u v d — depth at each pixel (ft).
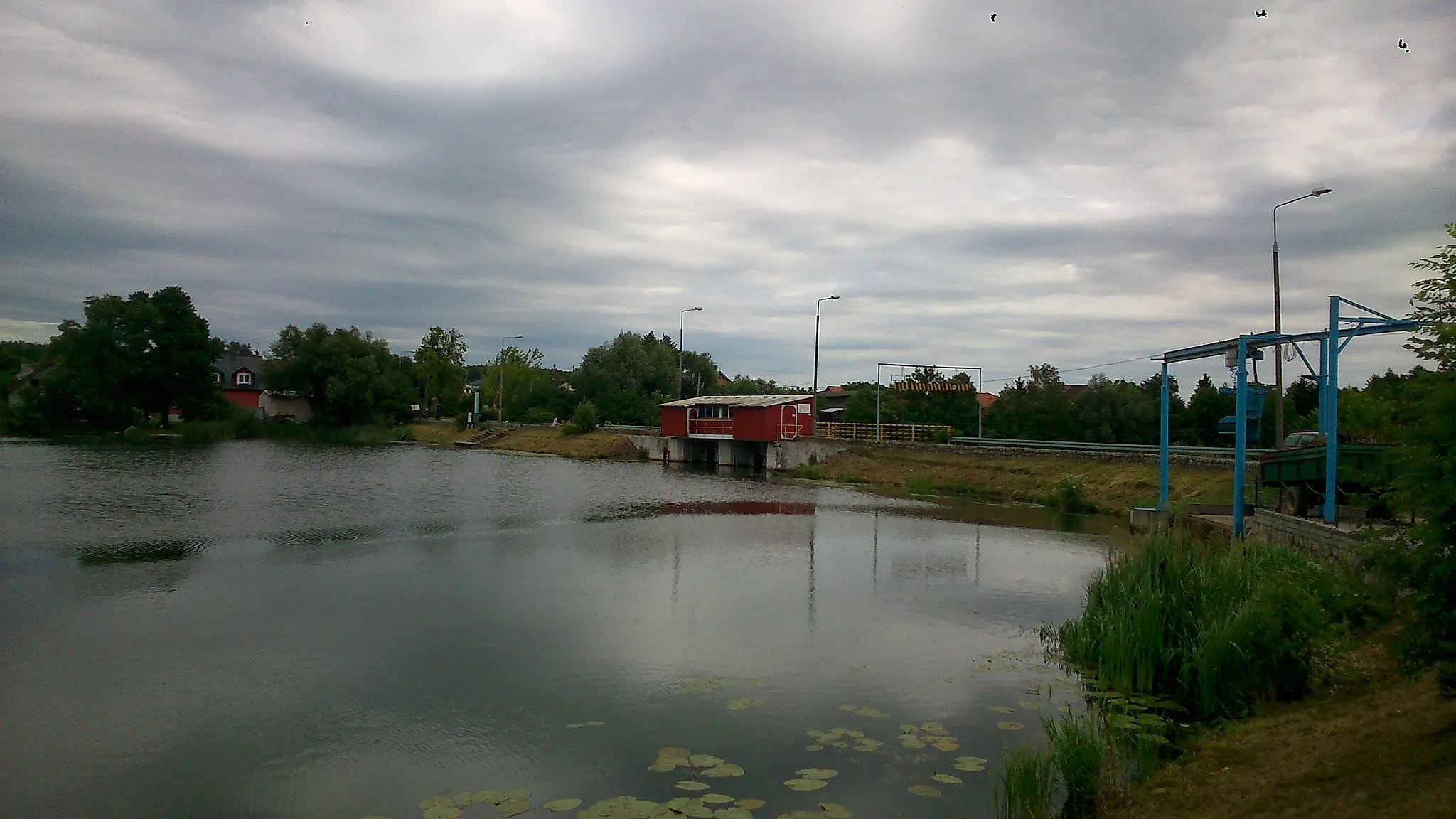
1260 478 92.27
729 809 33.47
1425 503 27.50
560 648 56.54
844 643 58.54
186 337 277.85
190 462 192.24
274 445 264.72
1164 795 33.32
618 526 113.70
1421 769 26.20
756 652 56.34
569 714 44.73
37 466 171.42
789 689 48.88
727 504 142.31
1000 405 240.32
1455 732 27.99
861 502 148.56
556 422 336.90
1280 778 31.04
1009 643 59.31
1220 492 116.57
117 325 268.21
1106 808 33.55
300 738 41.60
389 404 336.08
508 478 179.93
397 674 51.08
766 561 89.81
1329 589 39.19
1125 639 49.14
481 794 35.29
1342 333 69.87
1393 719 32.55
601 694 47.80
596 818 32.78
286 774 37.63
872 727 43.06
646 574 81.56
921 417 251.39
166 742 41.16
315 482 159.74
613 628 61.57
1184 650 48.21
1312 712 38.70
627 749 40.01
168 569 79.46
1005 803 33.83
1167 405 108.06
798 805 33.94
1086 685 49.88
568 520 118.32
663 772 37.37
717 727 42.96
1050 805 34.19
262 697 47.21
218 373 363.15
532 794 35.37
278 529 104.27
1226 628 44.83
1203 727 41.55
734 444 236.02
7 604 66.28
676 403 252.62
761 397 249.34
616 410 331.57
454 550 92.94
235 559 85.10
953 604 70.85
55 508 116.26
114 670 51.44
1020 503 149.18
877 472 189.16
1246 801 30.14
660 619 64.44
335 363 321.93
